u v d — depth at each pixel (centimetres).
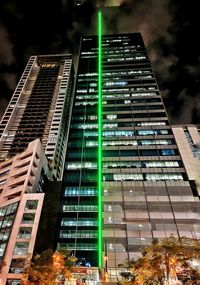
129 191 6725
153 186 6812
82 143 8362
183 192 6625
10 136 12531
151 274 3086
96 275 5138
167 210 6238
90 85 10475
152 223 5991
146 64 11306
